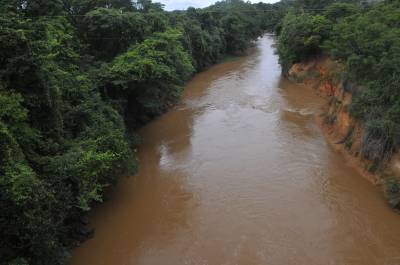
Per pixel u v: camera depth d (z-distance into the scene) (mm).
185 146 28984
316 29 44125
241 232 18688
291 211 20125
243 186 22734
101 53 33156
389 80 23578
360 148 24156
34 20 24188
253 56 71750
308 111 35625
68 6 33438
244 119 34125
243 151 27375
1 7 18703
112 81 27828
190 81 51062
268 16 102000
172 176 24516
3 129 13469
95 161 17562
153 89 30594
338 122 28922
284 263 16594
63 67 24406
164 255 17547
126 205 21531
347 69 29812
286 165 25000
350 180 22844
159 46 32688
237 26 74500
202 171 24844
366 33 28562
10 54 16000
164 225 19656
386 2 40219
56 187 16125
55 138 18562
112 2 36062
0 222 13320
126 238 18828
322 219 19422
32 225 13383
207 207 20906
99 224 19906
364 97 25281
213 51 63594
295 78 46875
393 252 17078
